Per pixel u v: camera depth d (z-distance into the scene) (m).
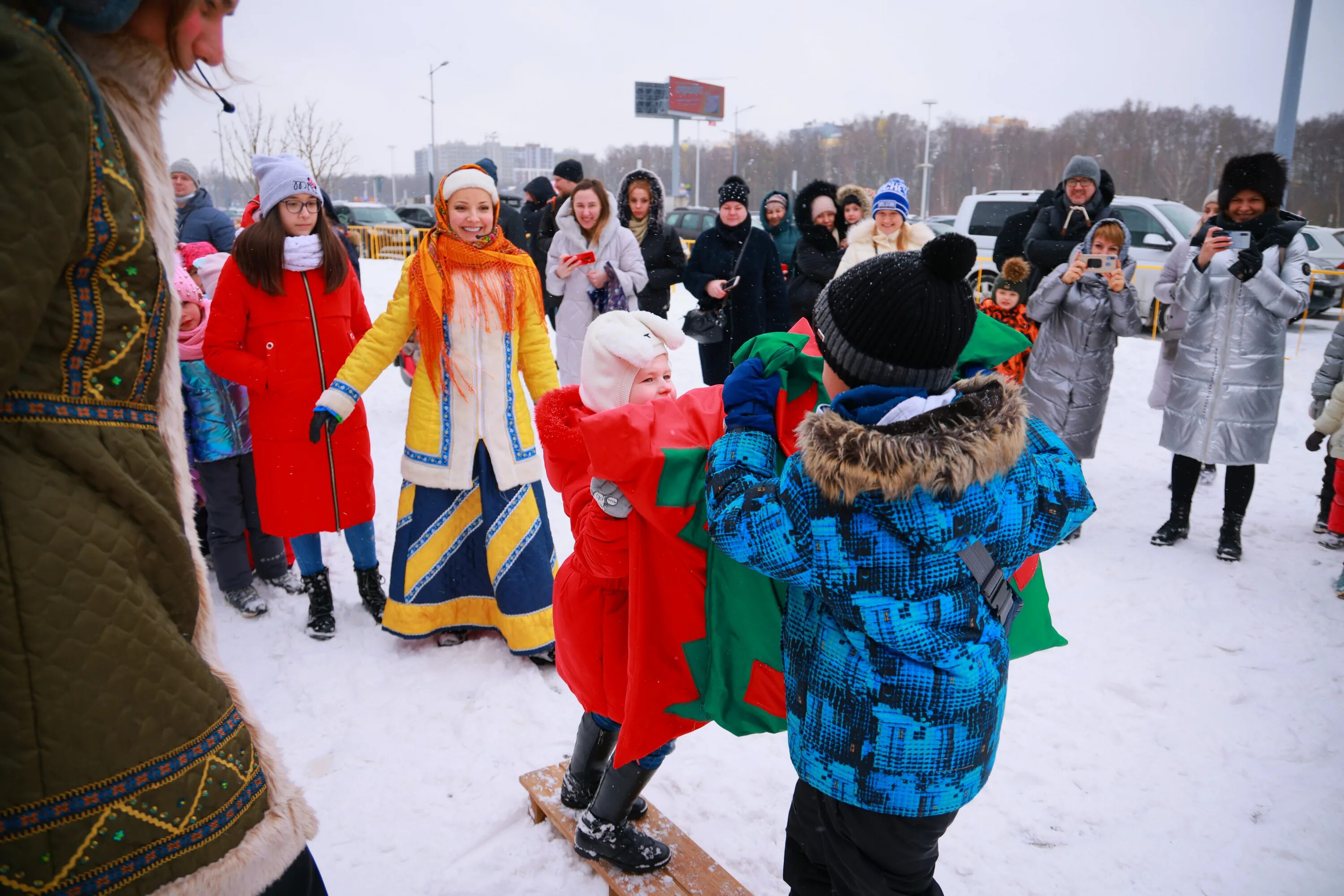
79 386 1.09
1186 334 4.30
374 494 3.55
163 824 1.11
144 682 1.10
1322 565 4.20
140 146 1.18
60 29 1.08
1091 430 4.66
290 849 1.28
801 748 1.55
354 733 2.81
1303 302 3.96
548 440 1.94
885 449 1.25
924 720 1.41
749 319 5.24
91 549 1.07
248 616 3.62
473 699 3.01
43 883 1.04
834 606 1.43
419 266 3.01
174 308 1.24
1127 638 3.53
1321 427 4.06
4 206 0.95
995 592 1.46
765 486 1.44
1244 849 2.37
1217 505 5.08
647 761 2.03
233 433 3.55
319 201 3.24
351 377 2.98
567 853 2.29
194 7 1.16
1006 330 1.67
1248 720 2.96
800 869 1.73
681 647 1.79
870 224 5.14
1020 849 2.38
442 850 2.31
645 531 1.71
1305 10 10.37
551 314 7.20
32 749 1.02
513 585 3.16
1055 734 2.89
